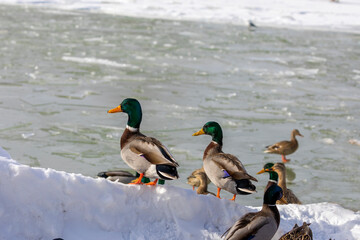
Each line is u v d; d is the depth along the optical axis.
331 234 6.52
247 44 29.94
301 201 10.15
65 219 5.29
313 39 32.66
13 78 19.47
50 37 29.08
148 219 5.71
